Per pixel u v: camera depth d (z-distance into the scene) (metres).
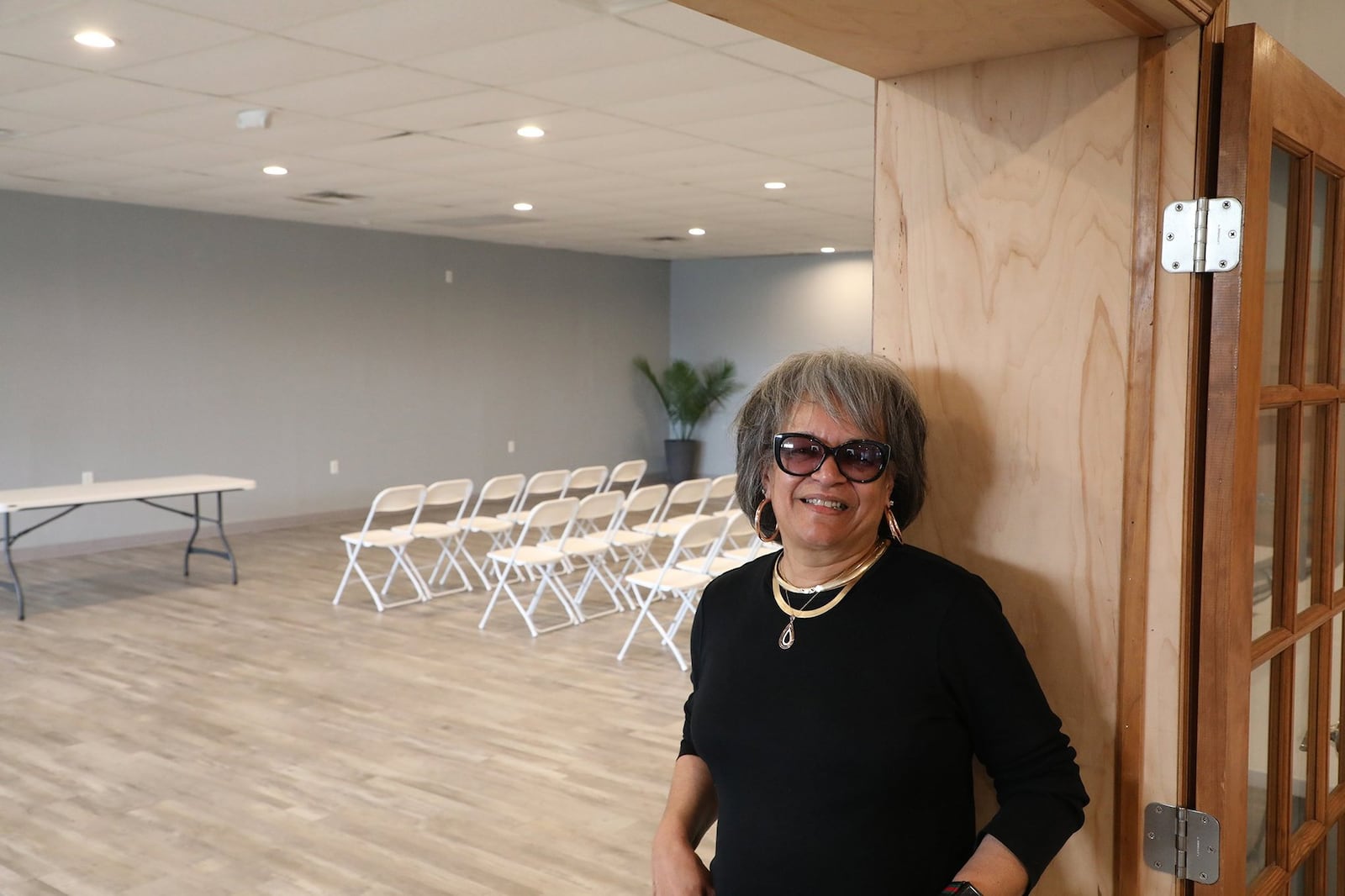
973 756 1.61
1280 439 1.67
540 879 3.49
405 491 7.38
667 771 4.42
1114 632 1.51
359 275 11.44
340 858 3.62
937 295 1.63
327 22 4.12
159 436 9.80
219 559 9.05
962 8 1.35
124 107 5.57
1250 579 1.51
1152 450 1.48
